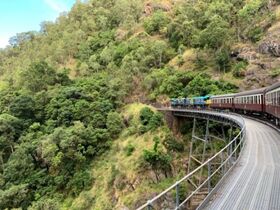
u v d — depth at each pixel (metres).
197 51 96.38
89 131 57.09
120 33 136.25
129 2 161.88
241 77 78.81
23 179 51.28
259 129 31.66
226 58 85.94
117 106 74.56
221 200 11.46
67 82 87.62
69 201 48.31
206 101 63.31
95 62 115.69
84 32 151.38
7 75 137.62
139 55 105.31
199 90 74.94
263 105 38.38
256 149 21.50
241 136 23.83
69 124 63.69
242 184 13.34
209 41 95.19
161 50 103.25
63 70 108.94
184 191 35.78
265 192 12.14
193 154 53.41
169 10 149.12
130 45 115.12
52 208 43.44
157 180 46.19
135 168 47.25
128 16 147.00
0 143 60.38
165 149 52.62
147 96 85.25
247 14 103.12
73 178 50.88
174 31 115.19
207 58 92.94
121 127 62.91
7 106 73.62
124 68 97.62
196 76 80.00
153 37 123.12
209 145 53.03
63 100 68.56
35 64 90.69
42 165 54.25
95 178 50.44
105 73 103.38
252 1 111.81
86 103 66.19
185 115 58.69
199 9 125.06
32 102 69.06
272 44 79.69
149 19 133.88
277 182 13.44
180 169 50.34
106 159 54.78
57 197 48.25
